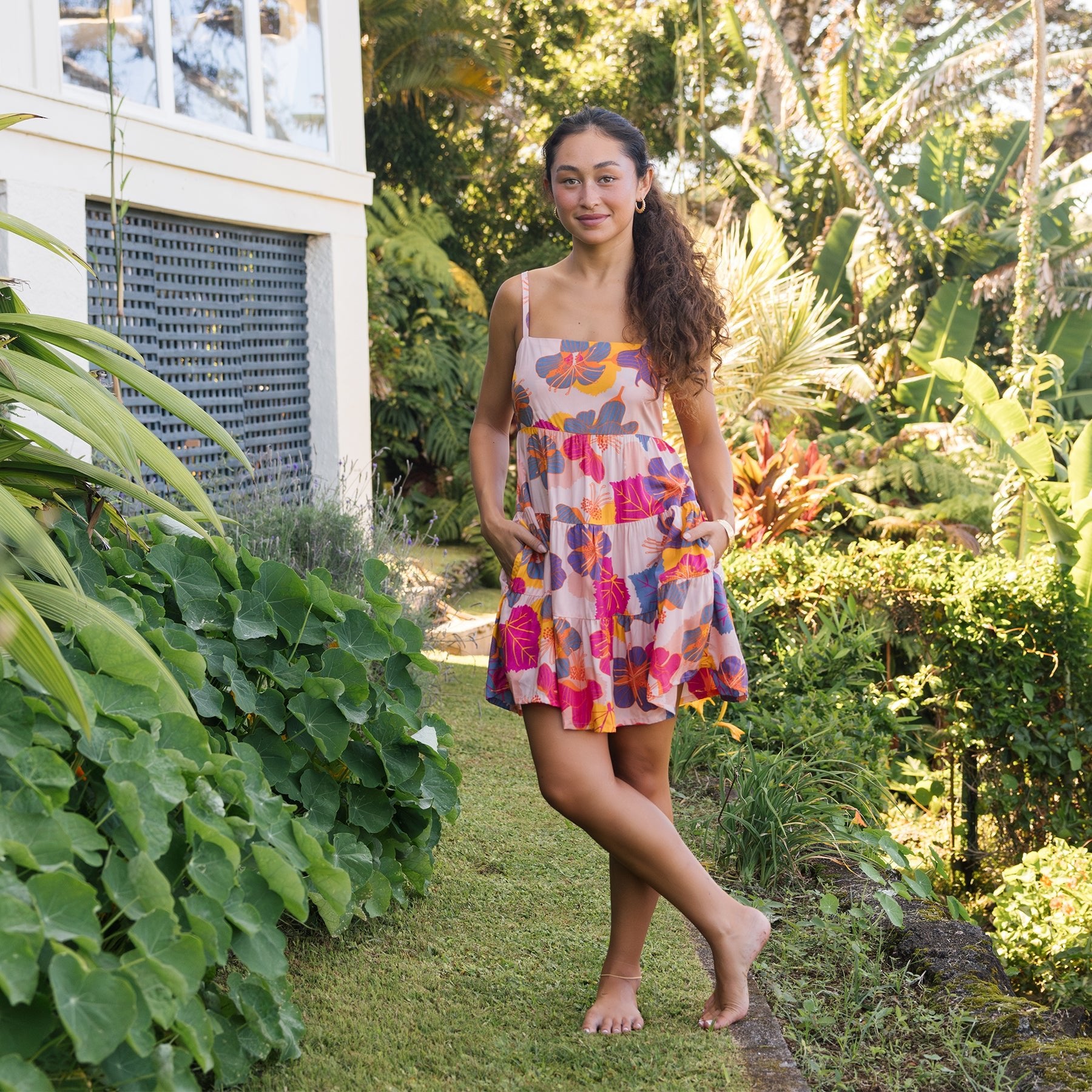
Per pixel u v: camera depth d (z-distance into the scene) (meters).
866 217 11.41
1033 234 10.01
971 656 4.95
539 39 14.42
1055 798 5.01
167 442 5.36
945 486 8.12
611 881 2.14
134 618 2.07
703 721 3.86
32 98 4.21
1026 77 11.91
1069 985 3.62
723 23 13.33
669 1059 1.92
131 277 5.04
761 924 2.09
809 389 8.90
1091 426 6.30
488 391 2.26
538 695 1.99
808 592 5.04
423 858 2.57
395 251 10.30
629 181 2.06
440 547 8.88
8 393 1.91
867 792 3.82
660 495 2.05
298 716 2.25
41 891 1.38
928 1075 1.98
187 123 5.17
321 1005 2.08
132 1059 1.46
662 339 2.04
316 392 6.52
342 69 6.55
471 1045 1.95
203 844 1.65
